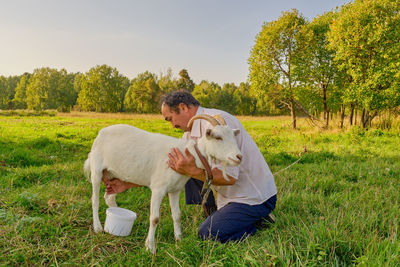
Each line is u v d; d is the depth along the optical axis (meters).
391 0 13.09
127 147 3.44
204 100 69.38
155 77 67.19
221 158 2.77
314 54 16.94
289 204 4.07
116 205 4.04
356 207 3.86
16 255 2.71
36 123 17.05
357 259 2.46
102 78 67.69
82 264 2.73
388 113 15.52
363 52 13.30
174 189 3.30
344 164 6.83
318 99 18.00
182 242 3.05
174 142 3.27
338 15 16.67
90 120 23.00
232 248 2.85
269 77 17.75
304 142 10.90
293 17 17.05
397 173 5.95
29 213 3.71
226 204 3.41
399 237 2.92
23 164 6.46
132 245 3.22
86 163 3.82
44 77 71.44
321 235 2.89
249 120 32.59
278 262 2.51
